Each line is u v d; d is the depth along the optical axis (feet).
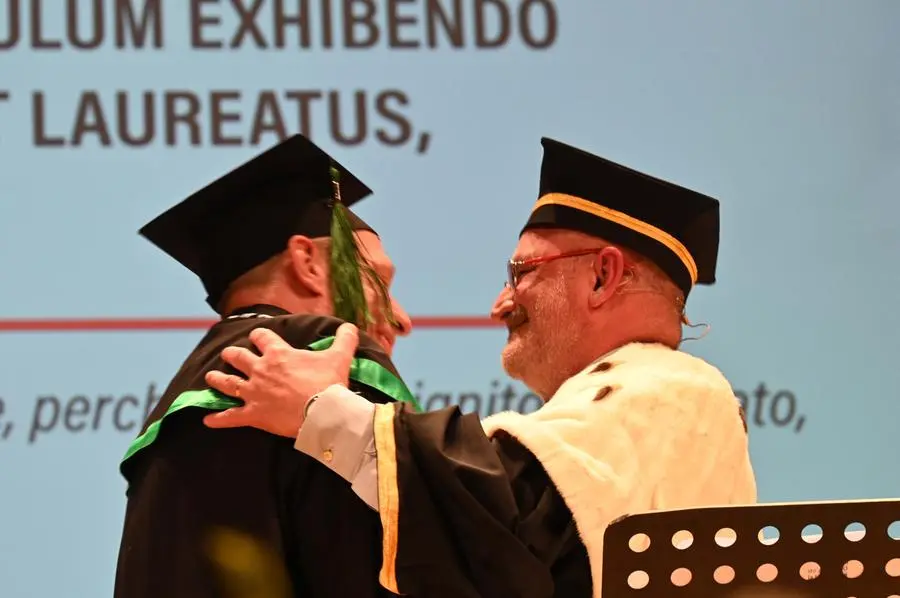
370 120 21.58
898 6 22.65
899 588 9.18
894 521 9.12
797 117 22.27
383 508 10.32
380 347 11.60
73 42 21.24
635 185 12.45
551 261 12.50
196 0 21.59
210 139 21.29
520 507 10.54
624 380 11.55
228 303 12.19
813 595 9.16
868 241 21.94
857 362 21.53
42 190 20.72
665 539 9.15
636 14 22.33
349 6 21.80
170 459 11.06
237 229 12.23
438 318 21.03
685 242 12.56
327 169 12.36
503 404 20.89
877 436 21.33
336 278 12.01
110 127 21.09
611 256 12.38
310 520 10.79
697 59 22.33
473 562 10.31
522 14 22.12
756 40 22.44
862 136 22.25
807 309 21.67
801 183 22.09
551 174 12.75
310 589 10.78
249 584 10.59
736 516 9.15
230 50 21.54
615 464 10.94
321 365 10.96
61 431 20.01
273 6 21.70
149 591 10.70
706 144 22.12
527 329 12.59
